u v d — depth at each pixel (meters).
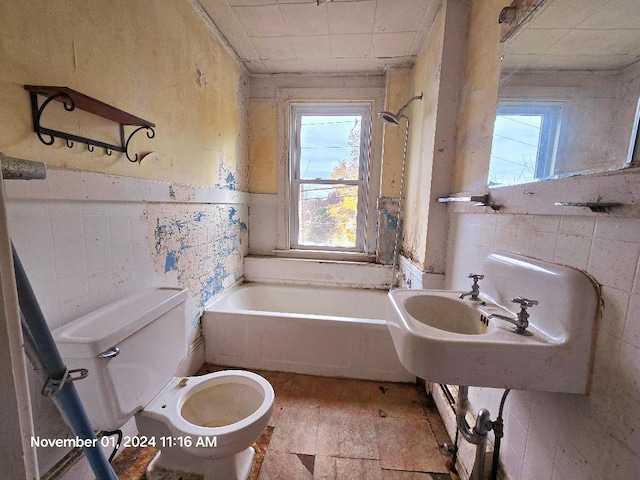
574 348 0.68
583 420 0.69
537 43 0.90
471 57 1.42
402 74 2.33
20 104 0.76
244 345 1.86
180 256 1.59
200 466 1.10
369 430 1.38
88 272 1.00
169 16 1.40
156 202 1.36
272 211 2.65
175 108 1.48
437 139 1.59
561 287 0.72
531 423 0.87
